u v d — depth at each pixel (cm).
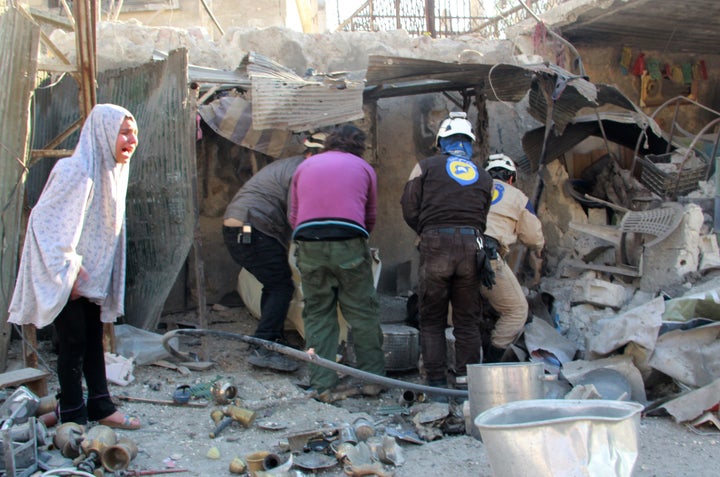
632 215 557
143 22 1052
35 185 554
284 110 493
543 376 369
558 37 621
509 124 707
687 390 412
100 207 345
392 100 688
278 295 505
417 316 576
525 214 504
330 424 382
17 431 312
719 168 531
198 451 356
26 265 332
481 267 444
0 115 449
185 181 490
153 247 516
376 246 690
